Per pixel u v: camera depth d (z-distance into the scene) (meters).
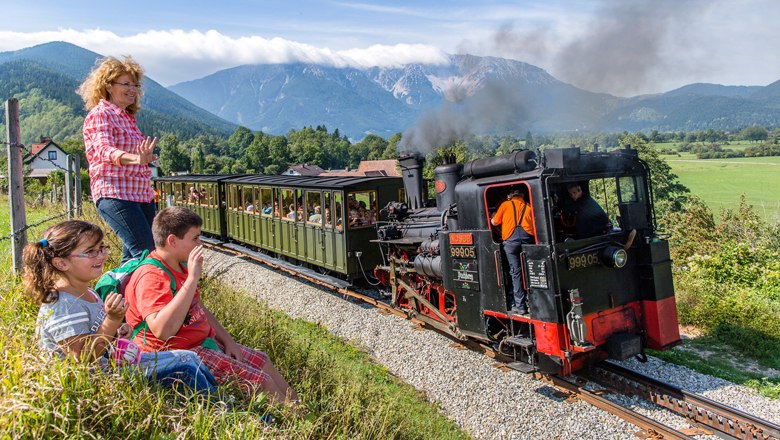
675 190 28.84
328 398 5.01
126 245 4.56
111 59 4.45
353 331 9.78
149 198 4.76
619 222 7.57
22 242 5.58
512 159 7.27
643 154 28.58
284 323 9.38
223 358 4.02
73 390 3.02
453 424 6.59
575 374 7.41
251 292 12.59
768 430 5.57
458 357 8.28
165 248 3.78
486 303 7.68
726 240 14.67
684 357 8.29
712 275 11.90
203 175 21.58
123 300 3.33
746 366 7.96
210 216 19.27
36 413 2.82
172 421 3.24
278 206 14.82
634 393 6.79
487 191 7.86
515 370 7.62
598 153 7.25
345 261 11.85
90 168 4.47
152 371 3.50
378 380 7.65
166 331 3.45
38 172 66.25
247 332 6.33
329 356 7.09
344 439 4.32
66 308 3.28
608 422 6.18
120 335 3.51
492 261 7.52
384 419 4.97
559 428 6.16
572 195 7.52
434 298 10.02
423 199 12.20
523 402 6.78
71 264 3.29
